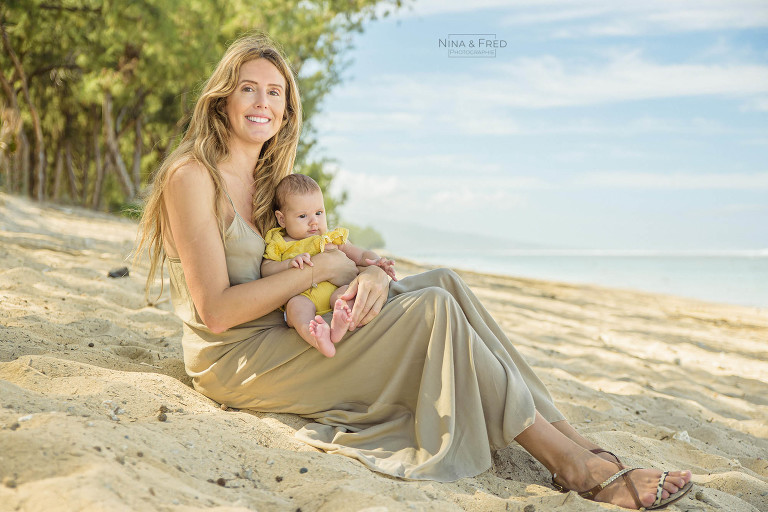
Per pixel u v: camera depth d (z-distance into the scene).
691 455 3.25
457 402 2.53
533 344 6.00
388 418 2.65
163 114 23.59
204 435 2.30
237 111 2.81
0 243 6.53
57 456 1.76
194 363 2.88
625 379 4.98
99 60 17.30
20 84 22.59
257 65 2.84
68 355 3.09
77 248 7.39
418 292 2.62
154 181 2.78
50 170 30.73
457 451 2.48
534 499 2.29
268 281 2.63
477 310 2.79
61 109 25.19
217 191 2.69
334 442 2.52
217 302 2.61
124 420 2.32
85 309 4.32
